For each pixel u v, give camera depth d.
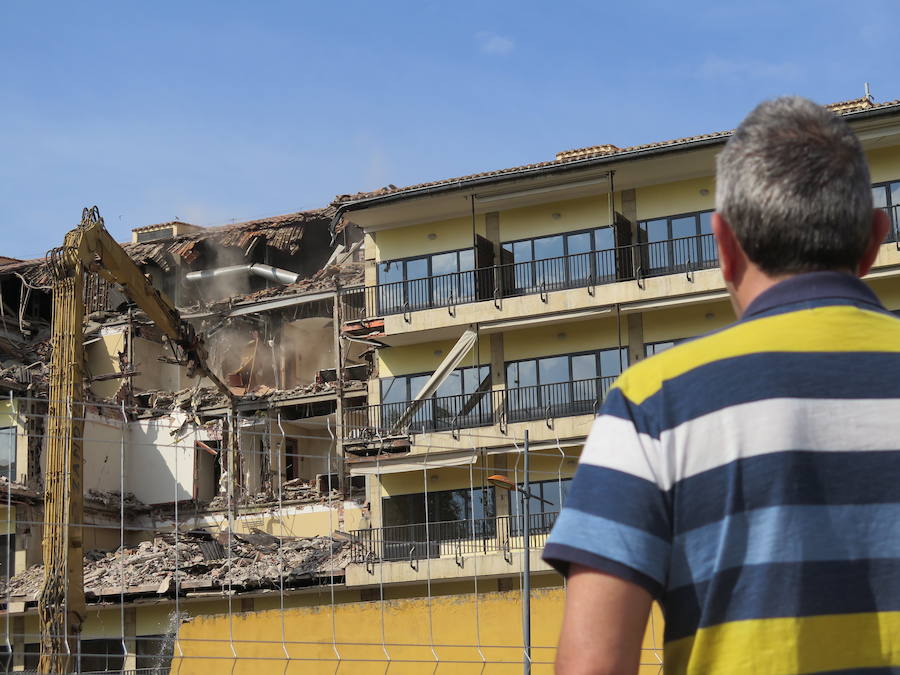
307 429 43.69
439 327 34.44
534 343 34.28
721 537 2.05
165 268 49.09
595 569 2.04
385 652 19.20
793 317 2.18
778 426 2.06
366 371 41.75
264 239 50.06
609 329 33.72
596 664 2.00
